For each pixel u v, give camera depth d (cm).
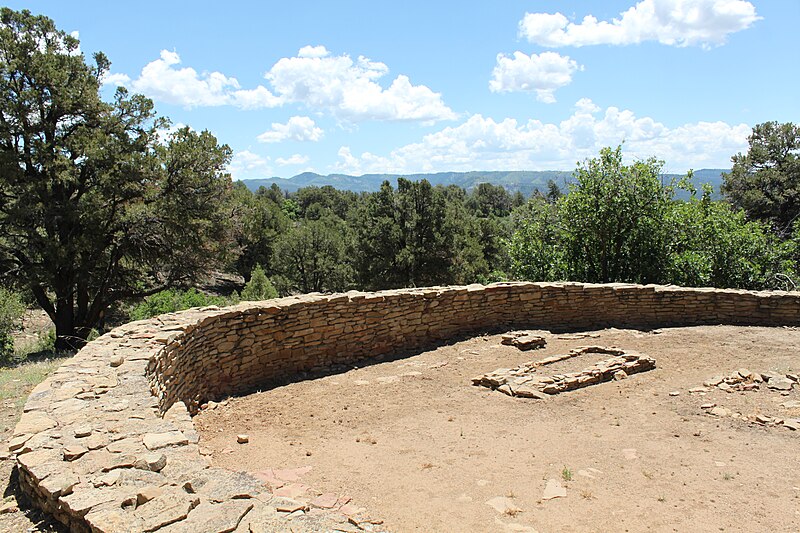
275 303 877
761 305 1270
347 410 706
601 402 738
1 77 1594
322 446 579
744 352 995
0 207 1619
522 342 1031
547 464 534
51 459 365
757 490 478
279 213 5341
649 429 635
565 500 455
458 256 3297
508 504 445
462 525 410
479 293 1164
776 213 3206
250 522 303
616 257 1689
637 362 893
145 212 1741
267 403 733
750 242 1664
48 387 509
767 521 425
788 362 923
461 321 1142
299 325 888
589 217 1655
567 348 1034
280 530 297
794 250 1761
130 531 282
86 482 338
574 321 1257
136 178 1678
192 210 1839
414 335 1062
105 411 454
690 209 1711
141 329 720
